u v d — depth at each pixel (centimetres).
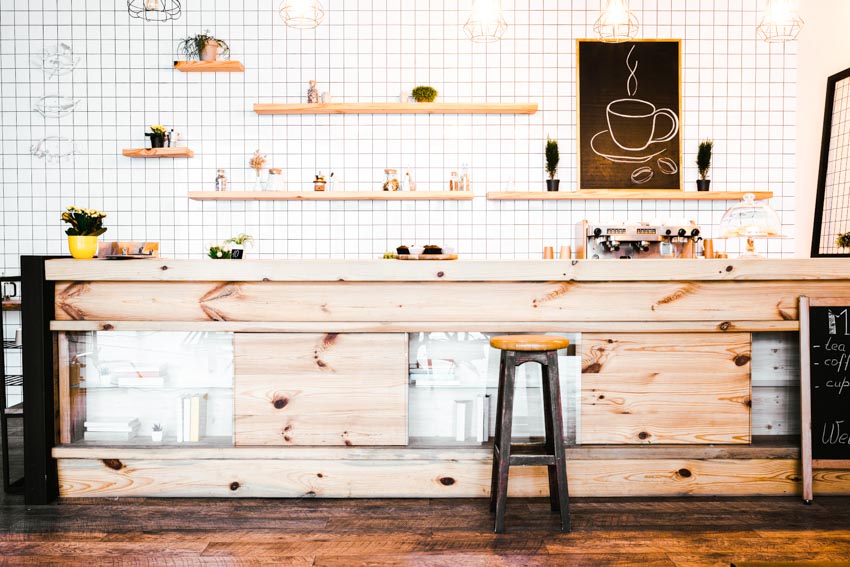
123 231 400
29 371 242
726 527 222
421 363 258
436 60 398
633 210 399
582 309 250
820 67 377
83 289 247
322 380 249
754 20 400
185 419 256
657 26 400
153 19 396
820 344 253
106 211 400
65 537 213
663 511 237
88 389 260
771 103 402
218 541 210
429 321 248
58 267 243
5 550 204
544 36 400
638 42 399
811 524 225
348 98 398
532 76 399
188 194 378
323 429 249
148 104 397
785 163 403
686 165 402
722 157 403
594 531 219
